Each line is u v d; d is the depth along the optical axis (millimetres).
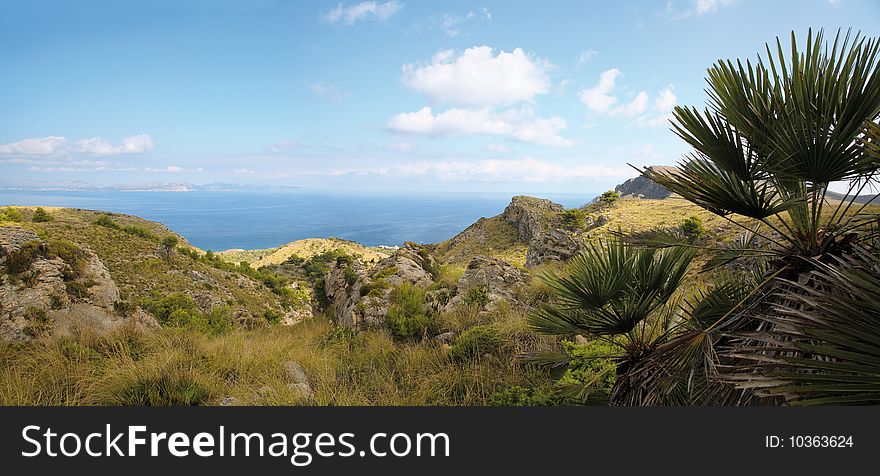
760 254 2049
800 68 1651
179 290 39094
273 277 56156
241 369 5160
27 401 3803
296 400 4102
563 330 2648
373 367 5516
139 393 4051
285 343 7035
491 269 8812
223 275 50312
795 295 1570
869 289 1390
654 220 38031
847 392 1291
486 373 4855
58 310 5797
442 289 9359
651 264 2412
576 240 13047
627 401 2504
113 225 50000
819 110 1564
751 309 1991
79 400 3990
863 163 1546
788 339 1653
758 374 1602
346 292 11047
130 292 36125
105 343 5438
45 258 6375
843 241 1750
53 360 4609
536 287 7859
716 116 1824
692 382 2049
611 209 53281
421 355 5773
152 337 5898
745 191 1771
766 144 1727
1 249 6020
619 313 2371
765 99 1746
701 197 1862
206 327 8984
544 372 4516
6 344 4961
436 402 4230
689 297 2930
